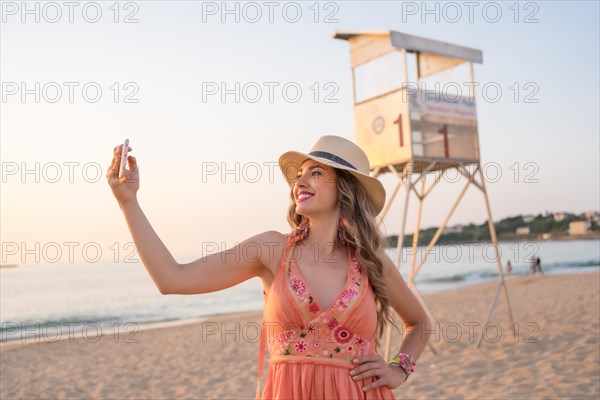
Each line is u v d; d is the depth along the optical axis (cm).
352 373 204
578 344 804
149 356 1182
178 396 786
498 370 714
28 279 5353
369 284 221
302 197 220
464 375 705
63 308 3027
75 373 1026
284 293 209
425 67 850
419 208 805
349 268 217
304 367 204
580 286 2133
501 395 595
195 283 205
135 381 916
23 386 924
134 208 197
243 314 2327
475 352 837
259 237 221
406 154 738
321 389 202
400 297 237
